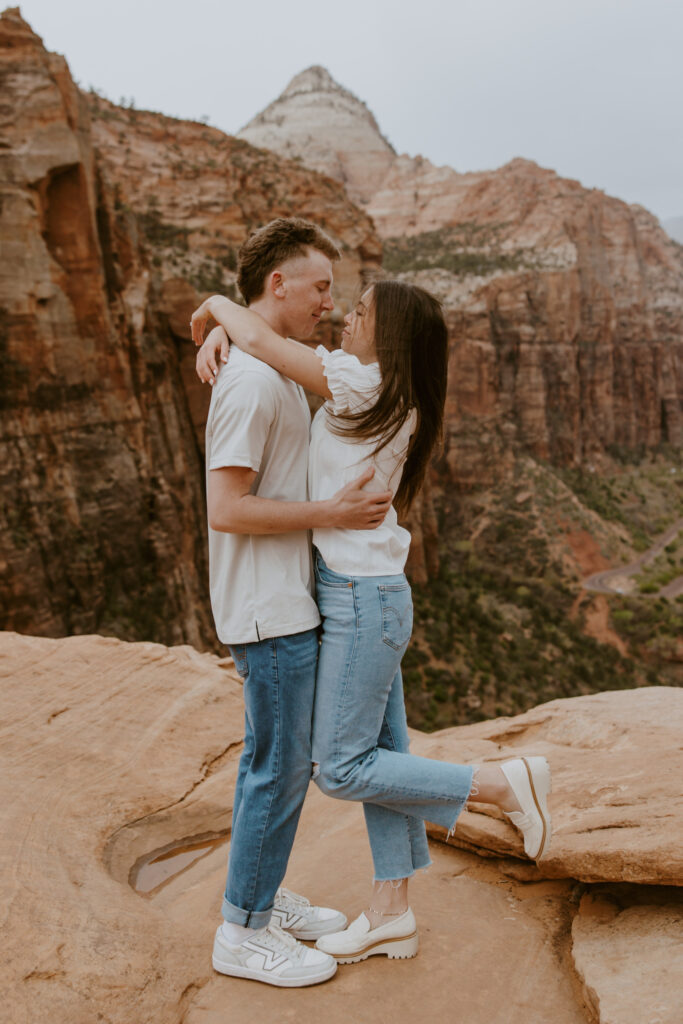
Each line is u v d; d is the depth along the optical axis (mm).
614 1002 2049
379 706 2268
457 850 3098
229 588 2238
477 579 70938
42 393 26906
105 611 27734
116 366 29828
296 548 2248
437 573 58125
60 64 27562
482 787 2352
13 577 24500
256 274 2273
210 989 2277
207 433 2227
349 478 2193
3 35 26531
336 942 2391
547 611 65750
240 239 55375
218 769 3670
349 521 2160
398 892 2402
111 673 4125
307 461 2297
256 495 2238
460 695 45219
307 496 2303
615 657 58812
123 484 29062
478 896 2787
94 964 2209
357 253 58750
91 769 3383
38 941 2234
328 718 2248
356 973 2350
